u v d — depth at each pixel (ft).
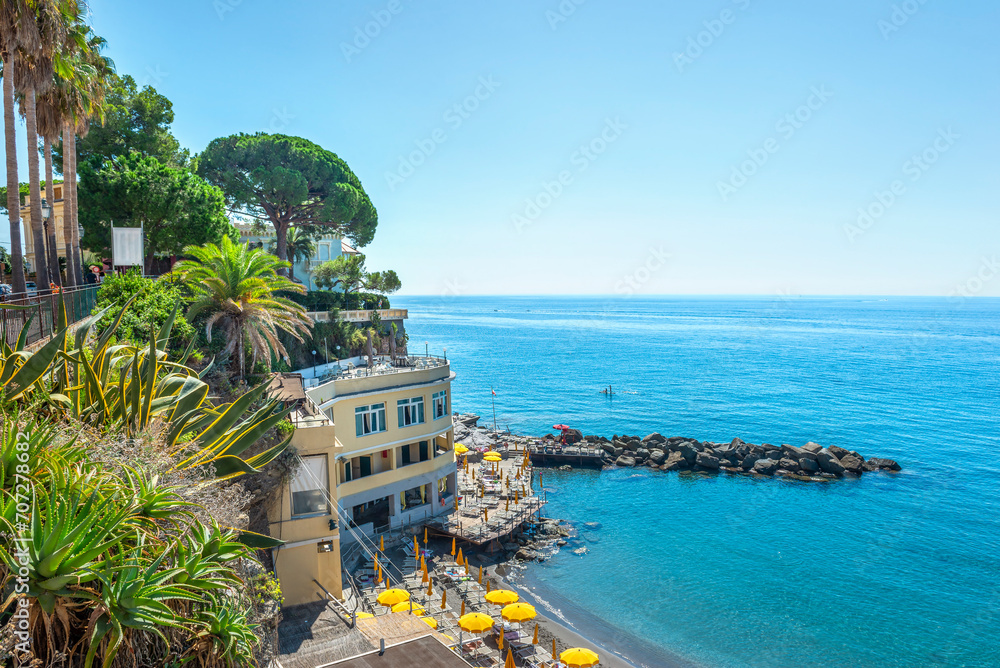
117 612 25.08
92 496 25.39
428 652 44.52
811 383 415.64
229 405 46.14
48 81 75.25
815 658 95.14
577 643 96.99
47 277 83.20
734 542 140.46
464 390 392.27
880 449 235.20
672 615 107.34
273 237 226.79
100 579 25.04
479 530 126.82
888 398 356.38
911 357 577.84
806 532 147.02
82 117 92.12
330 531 80.53
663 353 612.29
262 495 73.72
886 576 123.44
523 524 141.18
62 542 24.16
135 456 33.19
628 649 96.53
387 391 118.52
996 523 153.99
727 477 193.16
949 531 148.36
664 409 322.75
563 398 361.10
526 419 298.76
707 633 101.91
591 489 180.14
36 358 36.86
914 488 183.32
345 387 112.98
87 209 126.62
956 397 360.07
